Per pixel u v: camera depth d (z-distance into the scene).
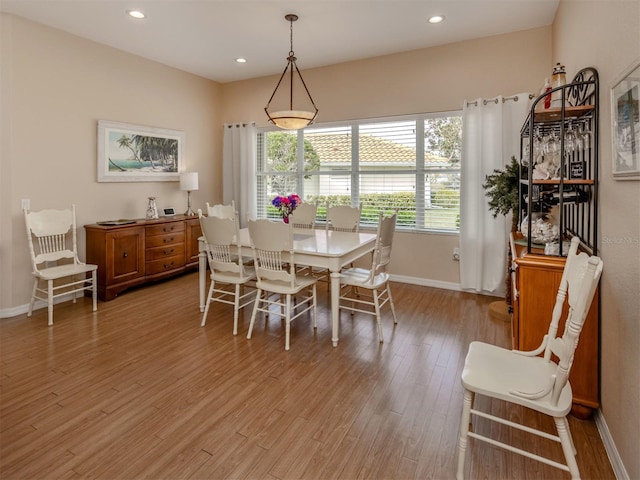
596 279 1.35
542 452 1.78
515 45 3.94
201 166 5.59
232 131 5.76
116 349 2.87
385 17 3.59
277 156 5.62
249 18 3.60
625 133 1.58
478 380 1.59
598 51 2.05
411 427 1.97
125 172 4.54
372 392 2.30
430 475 1.65
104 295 3.99
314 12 3.48
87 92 4.12
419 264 4.68
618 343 1.69
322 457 1.75
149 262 4.42
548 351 1.74
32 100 3.66
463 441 1.59
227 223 3.08
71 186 4.02
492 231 4.13
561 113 2.12
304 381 2.42
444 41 4.18
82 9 3.41
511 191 3.24
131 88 4.57
